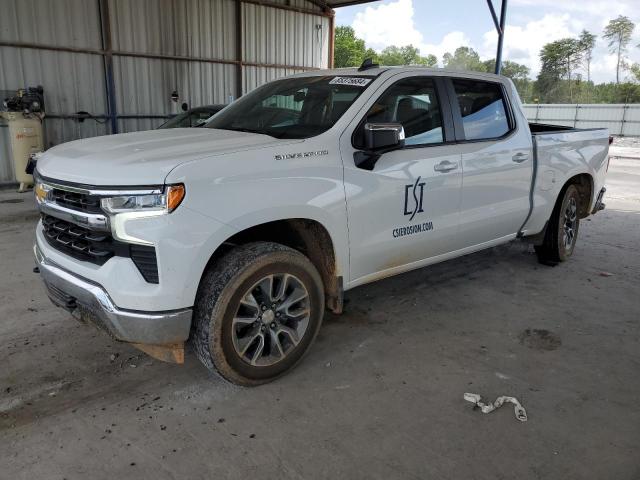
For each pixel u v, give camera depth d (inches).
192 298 105.3
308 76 162.1
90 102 458.6
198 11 523.2
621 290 192.5
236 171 109.0
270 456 99.5
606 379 130.1
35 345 140.3
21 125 379.6
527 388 125.1
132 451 100.2
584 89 2714.1
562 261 222.4
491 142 169.9
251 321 117.5
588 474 96.3
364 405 116.7
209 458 98.7
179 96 525.0
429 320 162.2
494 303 177.3
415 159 145.0
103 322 108.5
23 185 390.6
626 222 310.5
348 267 135.0
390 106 143.3
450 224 159.3
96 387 121.7
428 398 119.9
